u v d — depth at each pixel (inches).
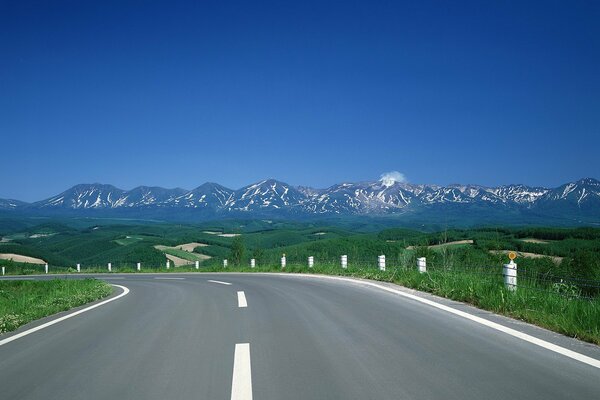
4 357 267.6
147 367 232.7
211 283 826.8
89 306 523.5
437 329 303.0
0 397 193.5
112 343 296.7
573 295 362.6
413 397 177.2
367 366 221.1
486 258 641.0
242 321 361.7
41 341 313.1
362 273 794.2
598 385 187.3
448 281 489.7
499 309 362.9
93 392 196.1
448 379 197.9
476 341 266.2
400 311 382.3
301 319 361.4
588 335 264.4
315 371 215.3
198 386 198.5
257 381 202.5
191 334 315.6
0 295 658.2
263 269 1279.5
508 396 176.1
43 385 208.5
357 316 365.7
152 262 3046.3
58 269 2069.4
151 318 401.1
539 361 222.8
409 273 626.5
